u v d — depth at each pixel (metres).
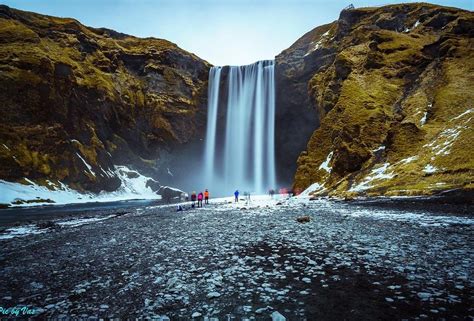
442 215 21.23
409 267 9.80
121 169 90.69
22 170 65.62
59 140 74.81
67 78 81.38
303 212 26.38
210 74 106.94
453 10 76.56
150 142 99.88
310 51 87.56
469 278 8.72
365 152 48.88
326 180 52.31
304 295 7.91
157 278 9.67
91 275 10.56
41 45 84.56
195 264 11.16
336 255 11.62
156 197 85.69
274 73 91.75
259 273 9.76
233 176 98.38
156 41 117.56
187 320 6.71
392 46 68.75
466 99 47.25
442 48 61.28
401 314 6.67
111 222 27.09
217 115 103.56
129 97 97.94
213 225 20.91
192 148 104.50
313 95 77.19
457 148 37.81
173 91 103.94
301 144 87.44
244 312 7.02
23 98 71.94
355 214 23.59
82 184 75.75
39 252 15.20
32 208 52.44
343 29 85.31
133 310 7.36
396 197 33.31
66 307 7.73
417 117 50.56
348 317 6.62
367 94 59.03
